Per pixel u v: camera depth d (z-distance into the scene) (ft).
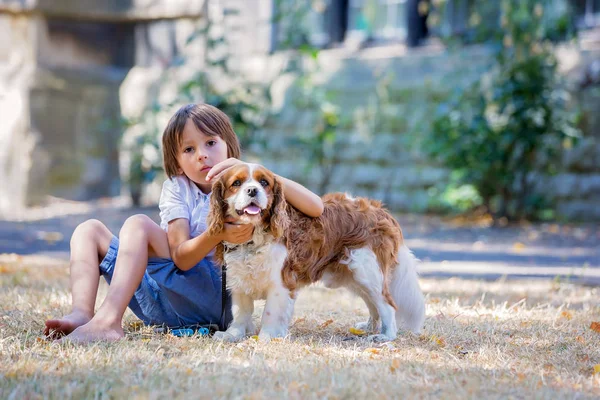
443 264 23.41
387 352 10.68
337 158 40.16
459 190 35.63
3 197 43.04
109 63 47.19
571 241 29.04
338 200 12.48
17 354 9.89
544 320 13.65
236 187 10.93
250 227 11.02
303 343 11.22
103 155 46.57
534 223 34.22
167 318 12.37
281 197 11.13
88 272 11.68
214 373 9.10
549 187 35.24
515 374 9.46
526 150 33.24
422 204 37.88
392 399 8.23
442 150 34.45
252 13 42.06
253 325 12.19
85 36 46.16
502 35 33.81
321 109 39.32
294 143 38.27
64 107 44.68
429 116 37.83
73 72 45.14
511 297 16.75
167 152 12.25
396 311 12.50
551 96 33.19
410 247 27.73
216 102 35.68
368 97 39.60
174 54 44.80
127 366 9.34
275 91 41.19
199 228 12.05
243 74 37.52
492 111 34.68
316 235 11.66
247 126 36.19
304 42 41.14
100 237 12.16
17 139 43.27
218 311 12.31
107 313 11.03
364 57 40.22
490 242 29.12
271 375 9.05
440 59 38.11
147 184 42.88
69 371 9.04
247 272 11.28
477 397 8.35
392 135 39.14
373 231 12.16
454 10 38.40
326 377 8.97
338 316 14.23
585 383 9.12
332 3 41.52
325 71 40.83
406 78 38.78
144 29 45.83
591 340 11.83
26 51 44.27
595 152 34.17
